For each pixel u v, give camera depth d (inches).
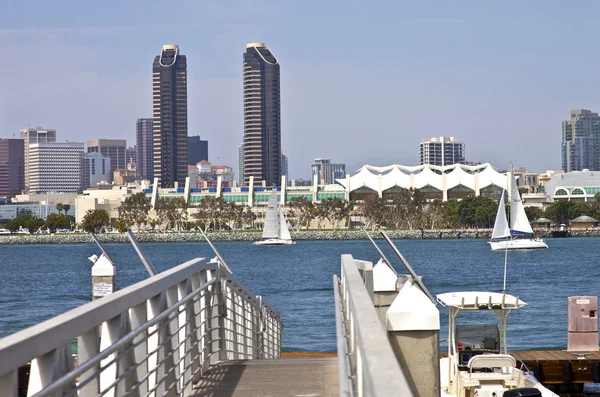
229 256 6998.0
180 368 426.3
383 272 501.7
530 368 949.2
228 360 570.3
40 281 4050.2
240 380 471.5
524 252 6717.5
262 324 903.7
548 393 700.7
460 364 716.0
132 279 4143.7
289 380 466.9
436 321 311.7
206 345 506.6
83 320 231.1
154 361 367.2
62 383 201.2
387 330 315.0
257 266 5359.3
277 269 4965.6
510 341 1553.9
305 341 1702.8
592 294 2817.4
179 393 415.2
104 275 744.3
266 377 480.4
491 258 5856.3
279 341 1190.9
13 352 178.5
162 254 7701.8
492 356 668.7
